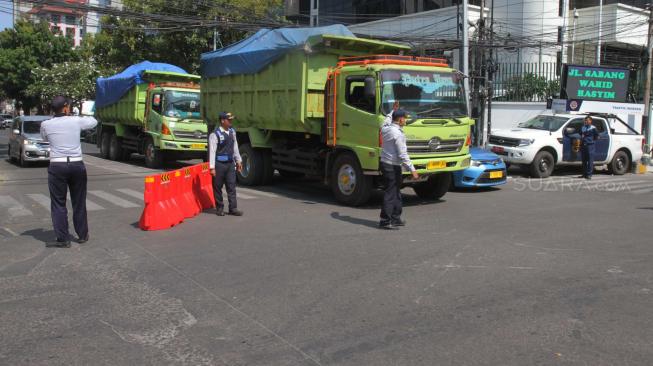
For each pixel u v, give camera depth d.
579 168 20.50
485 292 5.59
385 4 38.94
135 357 4.12
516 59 32.81
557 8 33.38
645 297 5.45
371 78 10.21
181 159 19.41
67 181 7.64
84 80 45.53
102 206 11.09
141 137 20.16
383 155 8.73
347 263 6.70
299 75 11.75
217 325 4.74
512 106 24.02
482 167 13.44
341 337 4.47
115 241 7.97
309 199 12.17
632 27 33.75
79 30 57.22
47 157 19.52
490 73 23.06
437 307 5.16
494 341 4.38
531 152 16.73
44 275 6.26
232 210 10.09
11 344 4.36
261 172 14.10
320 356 4.12
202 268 6.51
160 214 8.86
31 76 51.94
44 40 54.22
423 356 4.11
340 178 11.28
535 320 4.83
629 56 35.91
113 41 31.17
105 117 22.77
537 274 6.24
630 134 19.27
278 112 12.53
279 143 13.68
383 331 4.59
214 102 15.14
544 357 4.09
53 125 7.46
